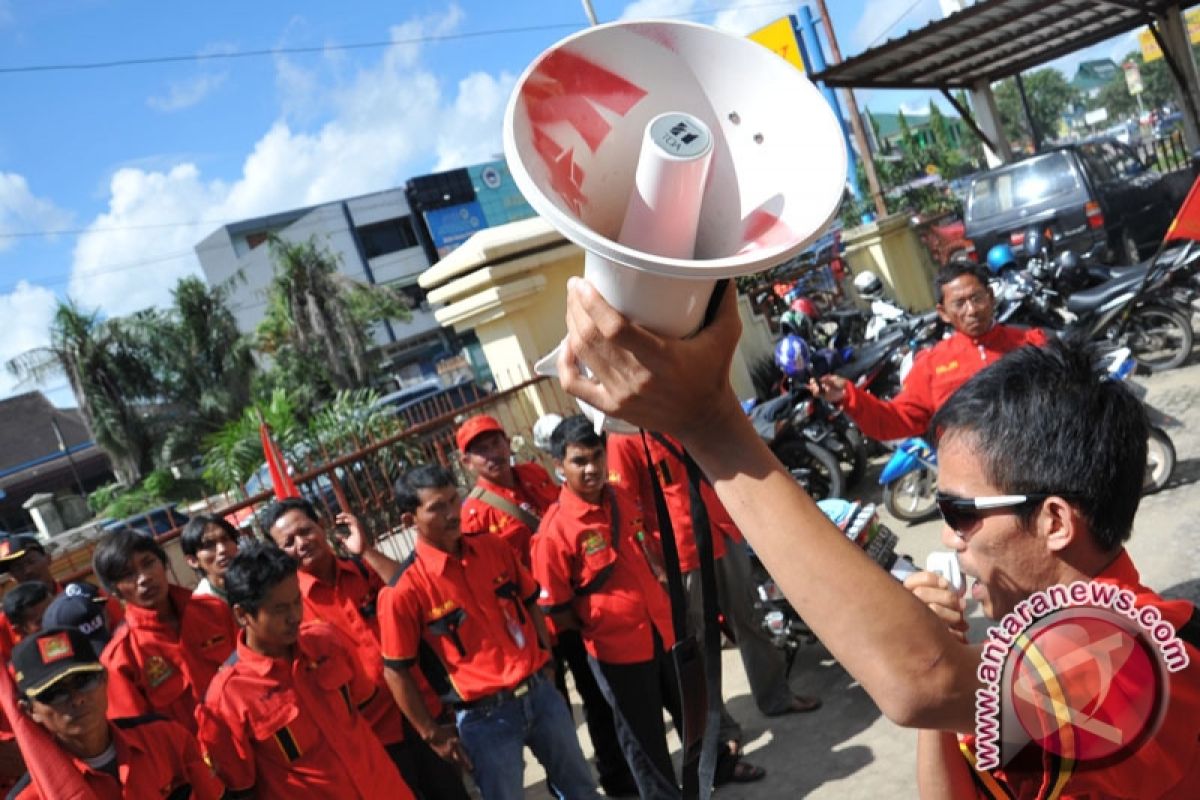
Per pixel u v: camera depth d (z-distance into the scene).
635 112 0.98
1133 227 9.55
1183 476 4.98
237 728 2.59
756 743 3.92
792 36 17.09
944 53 11.38
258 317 34.81
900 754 3.52
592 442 3.38
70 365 24.59
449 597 3.15
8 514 35.97
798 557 0.85
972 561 1.05
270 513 3.68
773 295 10.07
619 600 3.40
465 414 6.22
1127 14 12.51
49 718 2.24
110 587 3.42
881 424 3.57
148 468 25.58
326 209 35.00
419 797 3.45
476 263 6.42
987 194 9.63
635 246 0.93
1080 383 0.99
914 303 13.10
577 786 3.33
